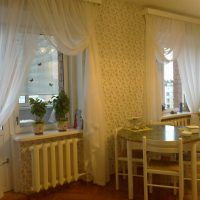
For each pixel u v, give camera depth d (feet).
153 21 13.88
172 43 14.70
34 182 10.02
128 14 13.25
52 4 10.36
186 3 13.41
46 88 11.69
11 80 9.52
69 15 10.87
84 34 11.22
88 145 11.63
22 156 10.25
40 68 11.43
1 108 9.43
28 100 11.12
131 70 13.48
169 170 8.96
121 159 10.94
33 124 10.75
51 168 10.44
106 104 12.53
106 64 12.48
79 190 11.09
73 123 12.35
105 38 12.40
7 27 9.39
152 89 13.91
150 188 10.65
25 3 9.89
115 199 10.13
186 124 16.28
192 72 16.19
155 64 14.01
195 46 16.19
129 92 13.43
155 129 11.43
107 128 12.57
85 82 11.61
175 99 16.66
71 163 11.22
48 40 10.48
